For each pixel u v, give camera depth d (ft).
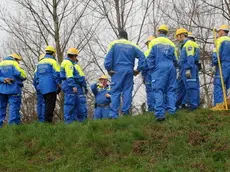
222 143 29.25
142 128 33.14
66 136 33.60
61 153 31.50
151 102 43.80
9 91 41.75
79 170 28.32
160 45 34.94
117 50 37.65
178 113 35.96
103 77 52.01
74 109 43.80
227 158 27.35
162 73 34.42
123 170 27.43
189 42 39.81
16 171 29.68
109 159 29.45
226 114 35.86
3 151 33.27
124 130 33.63
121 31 38.55
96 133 33.37
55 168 29.30
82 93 44.57
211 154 27.96
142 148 29.96
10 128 37.06
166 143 30.19
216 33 45.14
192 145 29.55
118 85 37.55
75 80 43.29
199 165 26.66
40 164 30.37
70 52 43.29
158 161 27.99
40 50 75.77
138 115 37.73
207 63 66.80
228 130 31.17
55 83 41.83
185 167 26.63
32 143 33.73
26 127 37.14
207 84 70.44
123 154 29.89
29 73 81.25
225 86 41.29
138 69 38.22
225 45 40.70
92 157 29.91
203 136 30.68
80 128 34.88
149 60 34.94
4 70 42.16
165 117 34.50
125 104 37.88
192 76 39.81
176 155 28.55
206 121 34.06
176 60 35.73
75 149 31.32
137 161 28.43
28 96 85.66
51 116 41.32
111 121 35.24
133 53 37.93
